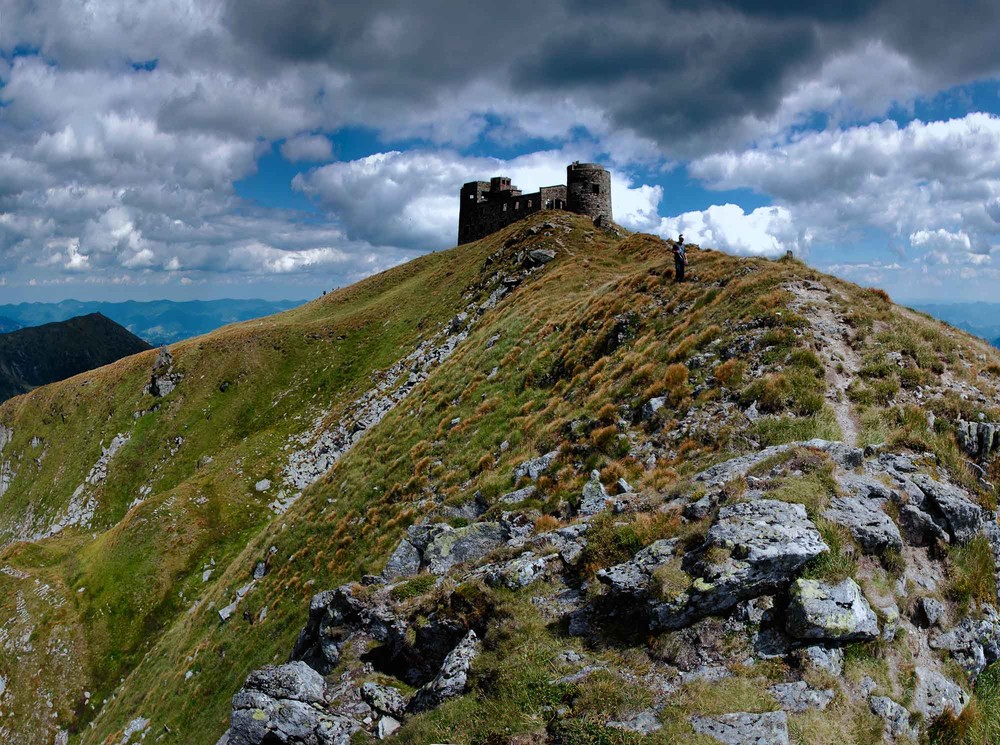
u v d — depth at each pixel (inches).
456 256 4729.3
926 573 521.7
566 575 596.4
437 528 855.7
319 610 818.8
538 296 2289.6
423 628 622.5
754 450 748.6
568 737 410.3
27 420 4945.9
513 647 523.2
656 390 995.3
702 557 486.3
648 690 430.0
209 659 1362.0
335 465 1820.9
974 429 729.0
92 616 2384.4
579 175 4335.6
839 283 1165.1
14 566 2810.0
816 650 431.2
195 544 2647.6
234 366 4387.3
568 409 1201.4
